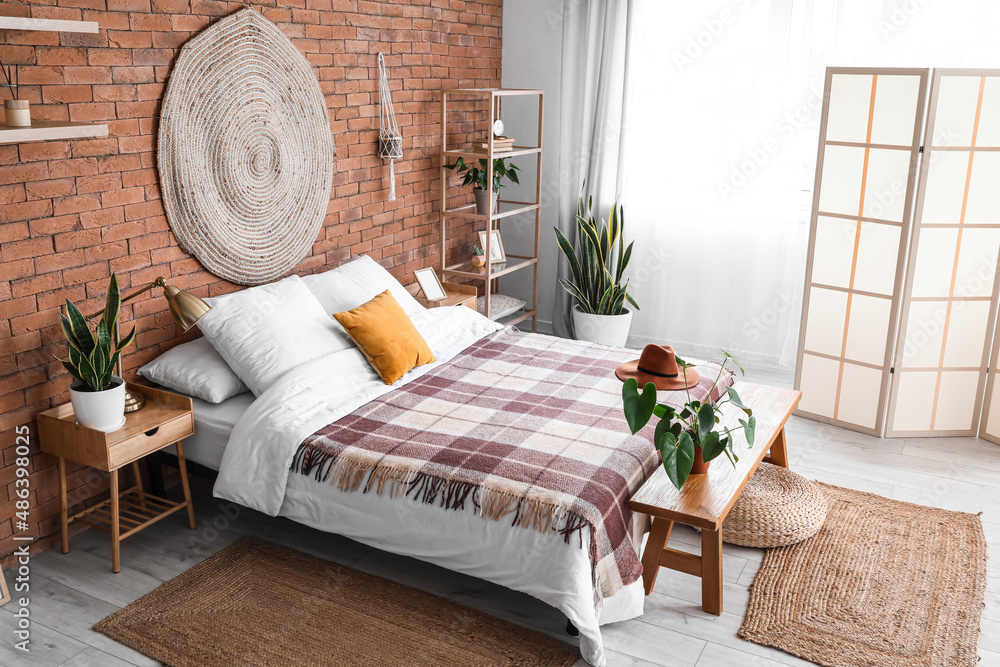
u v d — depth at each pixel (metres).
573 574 2.32
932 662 2.39
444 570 2.86
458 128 4.91
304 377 3.06
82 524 3.04
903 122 3.64
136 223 3.06
